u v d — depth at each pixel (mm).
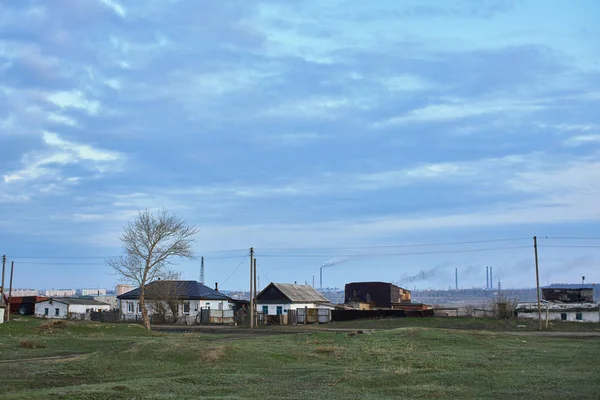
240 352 27188
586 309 68750
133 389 18875
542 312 68750
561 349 30328
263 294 84125
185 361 25656
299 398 17734
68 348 34594
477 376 20984
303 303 83875
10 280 68500
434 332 36031
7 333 43094
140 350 26844
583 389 17891
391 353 28562
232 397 17656
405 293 107125
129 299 82125
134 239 65188
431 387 19219
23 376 22703
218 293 83875
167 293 76250
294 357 27766
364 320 68625
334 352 29172
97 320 78500
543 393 17547
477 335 35844
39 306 89750
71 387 19281
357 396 18031
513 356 27219
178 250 65250
